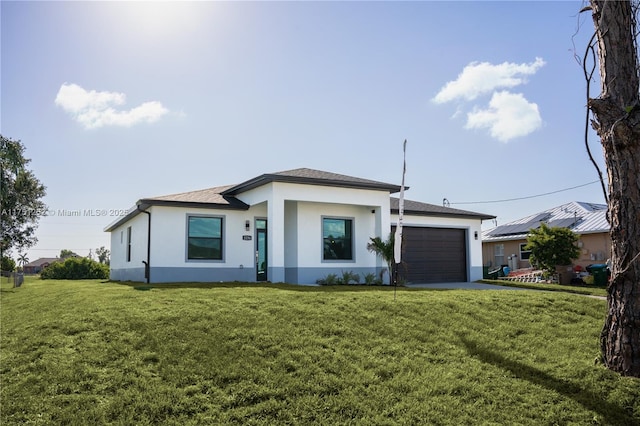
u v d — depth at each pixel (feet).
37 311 32.45
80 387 18.67
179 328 24.71
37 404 17.53
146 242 56.13
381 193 59.06
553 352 24.38
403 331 26.14
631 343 21.48
